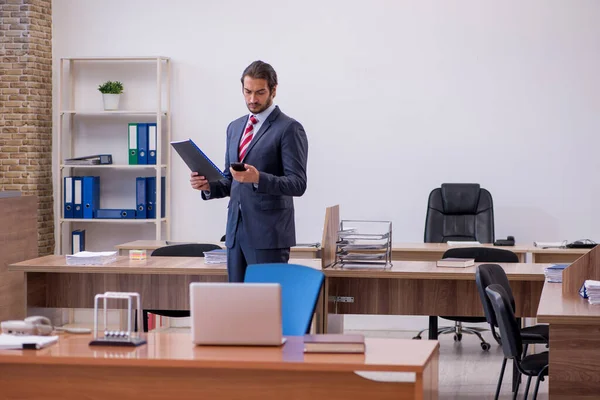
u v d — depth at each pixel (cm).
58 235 834
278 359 296
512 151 815
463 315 555
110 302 577
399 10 819
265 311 315
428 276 536
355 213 831
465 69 815
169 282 577
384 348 316
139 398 313
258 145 475
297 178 464
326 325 542
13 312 645
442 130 820
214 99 841
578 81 805
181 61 842
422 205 823
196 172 475
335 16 825
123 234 866
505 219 817
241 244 475
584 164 809
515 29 809
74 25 852
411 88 821
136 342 322
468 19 813
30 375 317
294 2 828
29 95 828
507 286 511
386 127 824
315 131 831
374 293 557
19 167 830
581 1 802
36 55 833
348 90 827
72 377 316
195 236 850
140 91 853
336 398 302
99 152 860
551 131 810
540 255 729
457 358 684
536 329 534
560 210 812
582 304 431
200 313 318
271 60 833
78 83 859
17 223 652
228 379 308
